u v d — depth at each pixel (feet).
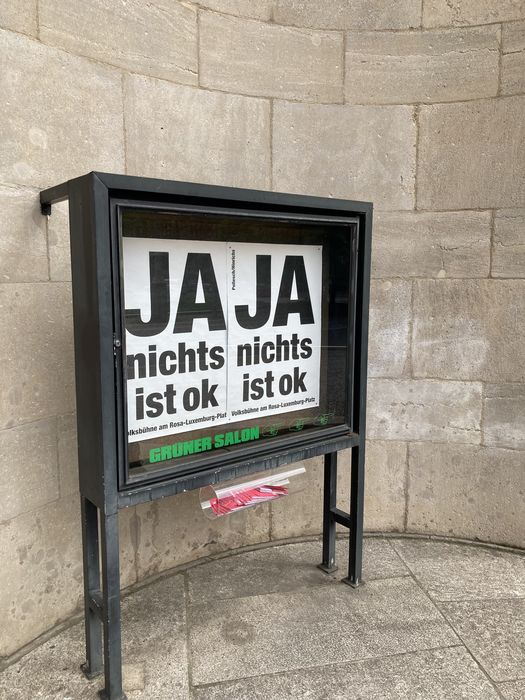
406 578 9.92
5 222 7.38
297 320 8.59
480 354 10.91
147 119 8.96
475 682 7.38
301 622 8.65
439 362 11.10
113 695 7.02
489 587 9.64
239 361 8.04
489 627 8.51
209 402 7.79
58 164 7.95
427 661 7.77
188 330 7.45
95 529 7.39
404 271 10.99
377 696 7.14
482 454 11.10
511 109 10.23
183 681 7.43
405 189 10.83
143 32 8.78
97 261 6.22
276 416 8.55
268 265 8.15
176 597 9.35
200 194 6.90
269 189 10.41
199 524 10.53
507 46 10.17
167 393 7.36
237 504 8.61
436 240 10.86
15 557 7.89
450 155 10.63
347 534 11.60
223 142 9.87
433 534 11.56
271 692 7.23
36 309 7.88
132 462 7.15
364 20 10.43
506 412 10.88
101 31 8.29
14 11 7.30
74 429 8.58
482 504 11.23
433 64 10.51
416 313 11.06
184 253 7.28
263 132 10.23
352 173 10.77
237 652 7.98
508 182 10.39
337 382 9.07
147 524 9.82
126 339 6.89
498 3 10.16
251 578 9.94
